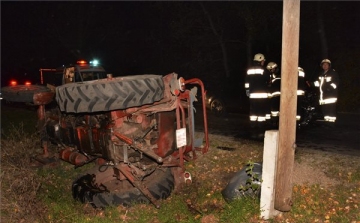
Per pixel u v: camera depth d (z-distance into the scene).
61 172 7.84
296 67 4.68
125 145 5.77
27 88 8.31
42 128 7.80
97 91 5.23
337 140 9.05
